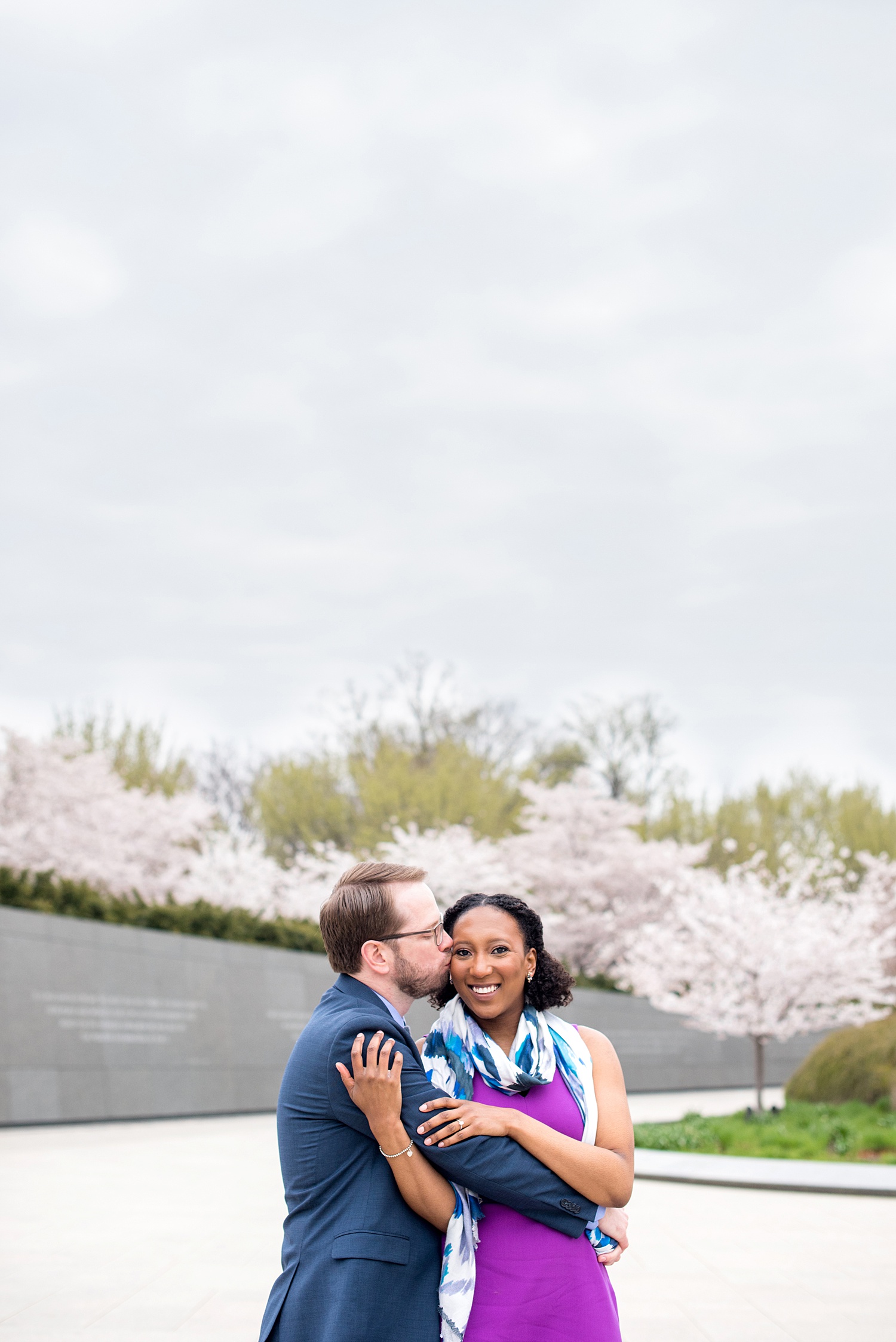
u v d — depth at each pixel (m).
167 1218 8.76
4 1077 15.95
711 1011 18.61
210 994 19.25
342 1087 2.70
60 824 28.06
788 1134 14.17
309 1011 20.89
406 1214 2.68
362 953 2.90
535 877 33.12
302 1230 2.69
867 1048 17.22
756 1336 5.58
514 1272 2.73
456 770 36.81
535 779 40.09
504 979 2.92
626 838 34.09
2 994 16.17
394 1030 2.76
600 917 32.44
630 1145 2.87
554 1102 2.87
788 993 18.12
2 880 17.44
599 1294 2.77
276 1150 13.45
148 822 30.95
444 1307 2.65
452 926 3.01
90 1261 7.19
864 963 18.75
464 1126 2.66
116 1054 17.50
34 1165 11.91
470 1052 2.91
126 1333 5.52
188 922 19.80
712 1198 10.23
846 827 39.59
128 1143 14.16
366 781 36.44
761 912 18.77
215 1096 18.84
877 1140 13.30
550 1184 2.68
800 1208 9.68
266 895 28.34
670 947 19.86
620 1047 28.09
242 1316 5.83
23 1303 6.13
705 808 40.88
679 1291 6.58
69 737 32.59
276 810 36.62
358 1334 2.53
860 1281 6.83
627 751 41.25
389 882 2.95
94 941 17.64
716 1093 28.22
